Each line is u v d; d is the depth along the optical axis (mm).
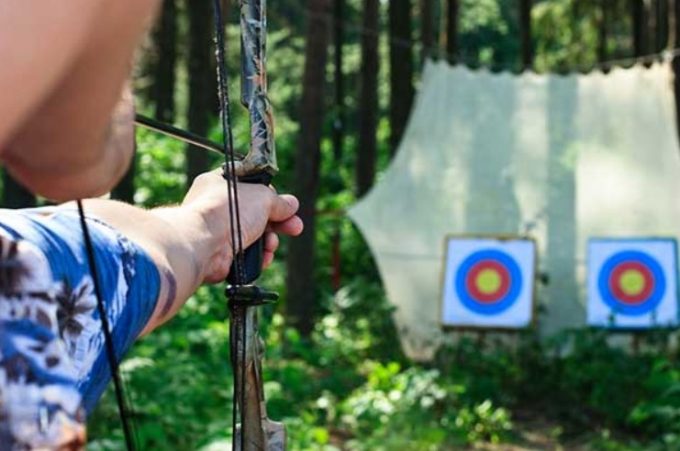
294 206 1762
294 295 13406
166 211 1635
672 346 12164
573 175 12891
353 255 17422
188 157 14281
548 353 12000
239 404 1662
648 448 9430
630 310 12477
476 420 9836
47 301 1146
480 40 39250
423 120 13180
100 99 994
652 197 12758
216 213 1658
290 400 9617
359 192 18922
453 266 12930
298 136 13531
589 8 27672
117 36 961
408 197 13172
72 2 938
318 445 8125
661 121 12766
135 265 1477
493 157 13047
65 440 1077
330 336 13742
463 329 12750
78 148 1033
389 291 13180
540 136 13008
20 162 1038
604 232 12828
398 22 18250
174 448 7016
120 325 1446
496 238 12922
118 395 1372
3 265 1133
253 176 1717
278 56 32406
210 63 14844
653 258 12578
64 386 1100
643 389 10688
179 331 9383
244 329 1647
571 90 12969
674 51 12883
